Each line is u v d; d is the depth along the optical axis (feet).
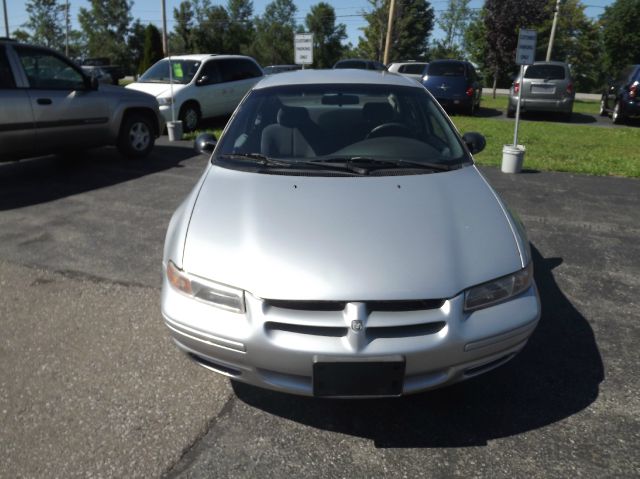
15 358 9.31
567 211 17.71
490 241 7.67
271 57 242.78
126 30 209.87
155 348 9.59
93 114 23.80
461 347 6.80
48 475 6.73
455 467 6.85
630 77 42.63
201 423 7.68
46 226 16.29
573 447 7.17
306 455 7.07
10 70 20.89
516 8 71.31
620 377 8.71
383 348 6.57
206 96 35.94
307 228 7.64
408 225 7.74
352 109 11.12
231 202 8.45
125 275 12.75
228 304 7.04
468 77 47.26
